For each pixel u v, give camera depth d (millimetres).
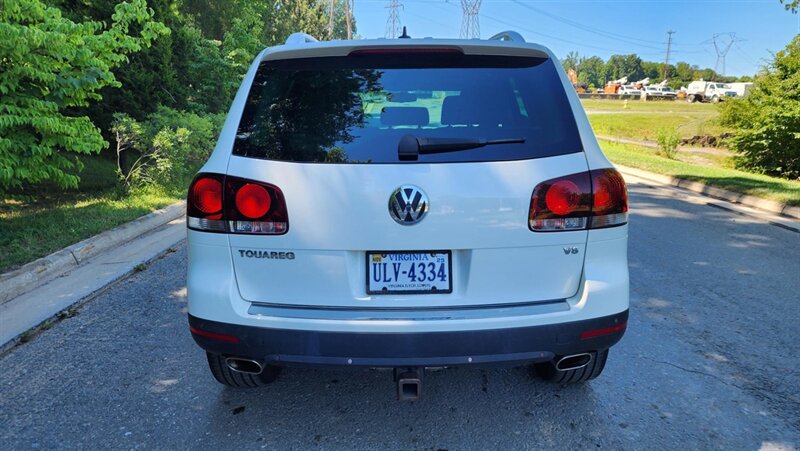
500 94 2504
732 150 19250
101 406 2963
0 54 4953
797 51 16875
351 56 2568
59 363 3445
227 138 2445
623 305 2439
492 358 2314
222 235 2352
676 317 4207
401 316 2289
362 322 2270
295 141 2363
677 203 9375
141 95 9719
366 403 2998
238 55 13922
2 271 4738
